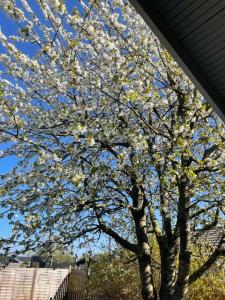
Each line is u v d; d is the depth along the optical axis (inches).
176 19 116.3
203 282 414.3
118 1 232.2
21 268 625.9
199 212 264.7
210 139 218.7
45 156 241.4
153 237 438.0
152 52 253.8
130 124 241.4
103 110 245.0
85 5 227.8
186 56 124.8
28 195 269.0
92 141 209.3
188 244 244.1
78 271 599.5
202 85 130.3
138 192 258.8
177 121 227.3
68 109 242.1
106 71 231.3
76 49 227.8
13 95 276.8
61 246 273.4
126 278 493.4
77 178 216.8
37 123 259.6
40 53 235.0
